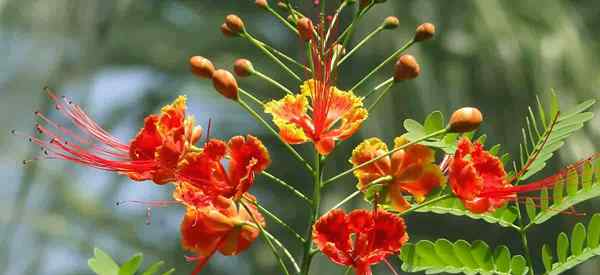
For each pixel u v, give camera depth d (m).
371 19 12.91
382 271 12.79
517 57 13.11
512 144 13.28
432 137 4.19
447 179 4.07
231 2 15.59
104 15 14.54
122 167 4.05
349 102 4.10
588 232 4.12
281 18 4.38
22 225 14.02
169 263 14.94
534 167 4.23
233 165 3.96
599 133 12.45
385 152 4.11
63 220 14.38
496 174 3.97
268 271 14.39
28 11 14.33
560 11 13.48
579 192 4.17
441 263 4.18
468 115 3.96
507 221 4.24
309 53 4.14
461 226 13.59
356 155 4.12
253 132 15.10
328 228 3.89
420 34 4.23
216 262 14.73
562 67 13.10
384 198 4.10
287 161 14.68
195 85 15.51
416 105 12.87
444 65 13.08
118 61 15.51
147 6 15.50
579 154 12.13
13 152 13.99
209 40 15.57
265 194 14.70
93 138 4.23
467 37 13.18
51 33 14.34
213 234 4.00
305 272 4.01
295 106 4.12
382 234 3.88
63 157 4.05
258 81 15.01
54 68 14.29
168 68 15.67
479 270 4.16
